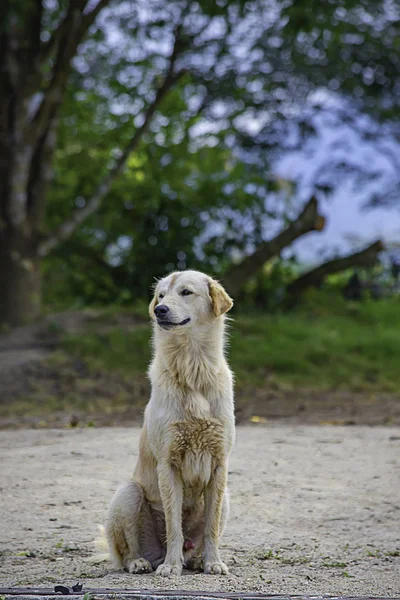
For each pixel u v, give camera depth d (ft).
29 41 58.75
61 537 20.77
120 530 18.71
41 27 59.06
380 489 24.94
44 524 21.79
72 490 24.95
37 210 60.03
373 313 68.18
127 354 53.57
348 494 24.47
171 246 67.82
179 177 69.97
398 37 75.41
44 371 50.31
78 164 72.54
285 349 56.59
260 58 73.92
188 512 19.35
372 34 74.84
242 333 59.98
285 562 18.81
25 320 58.59
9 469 27.73
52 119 60.18
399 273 73.87
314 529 21.35
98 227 69.82
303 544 20.11
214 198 69.05
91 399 46.73
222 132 73.10
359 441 33.14
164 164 70.23
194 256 67.67
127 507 18.69
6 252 58.59
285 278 72.02
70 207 72.49
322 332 60.95
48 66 72.28
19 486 25.40
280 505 23.47
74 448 31.53
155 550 19.13
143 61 70.08
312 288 70.69
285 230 62.69
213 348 18.93
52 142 60.70
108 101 72.79
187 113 72.84
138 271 68.39
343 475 26.84
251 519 22.24
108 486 25.43
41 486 25.40
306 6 59.82
